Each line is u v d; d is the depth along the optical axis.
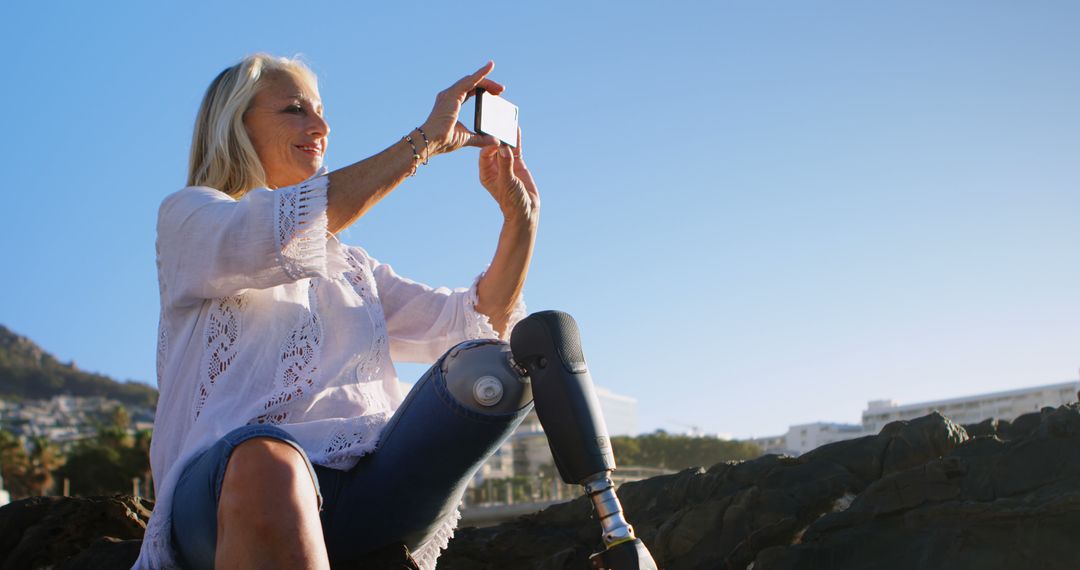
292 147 1.66
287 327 1.42
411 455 1.33
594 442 1.20
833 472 2.03
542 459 52.69
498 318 1.76
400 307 1.77
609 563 1.16
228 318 1.39
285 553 1.09
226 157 1.60
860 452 2.06
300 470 1.13
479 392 1.29
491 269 1.73
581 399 1.21
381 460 1.34
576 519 2.27
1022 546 1.53
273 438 1.14
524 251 1.72
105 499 2.23
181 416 1.38
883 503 1.72
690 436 61.03
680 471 2.32
